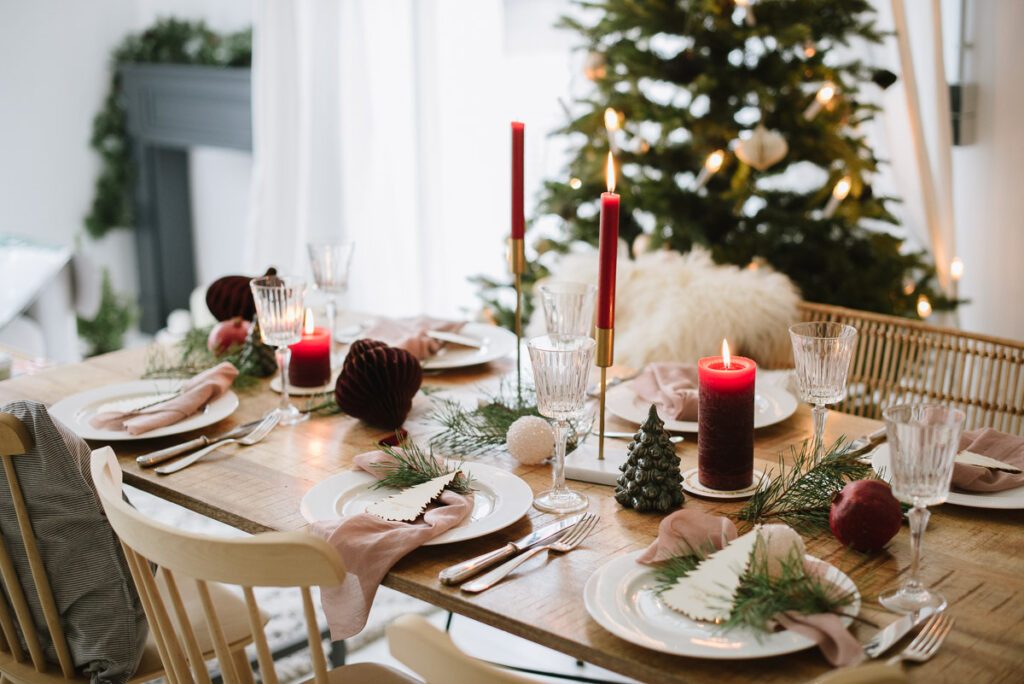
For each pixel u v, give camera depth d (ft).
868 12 9.27
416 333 6.46
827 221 9.02
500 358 6.55
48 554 4.26
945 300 8.97
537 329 9.14
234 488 4.62
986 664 3.18
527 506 4.24
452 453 5.03
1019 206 9.82
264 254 14.94
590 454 4.86
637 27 9.08
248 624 4.93
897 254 9.16
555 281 8.90
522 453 4.83
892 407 3.41
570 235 9.78
